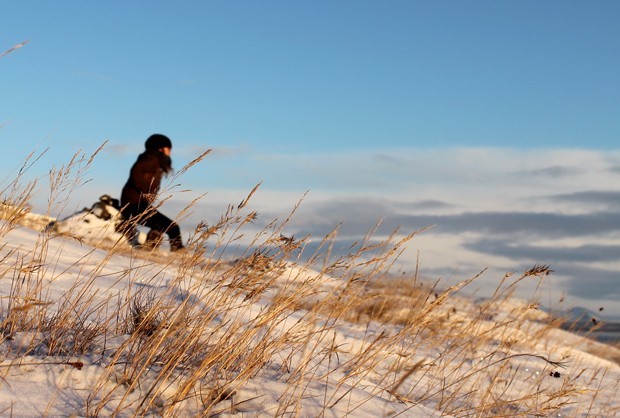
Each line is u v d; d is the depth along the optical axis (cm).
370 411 336
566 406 566
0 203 406
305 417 311
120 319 423
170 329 330
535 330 824
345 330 635
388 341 425
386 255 373
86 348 343
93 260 702
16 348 329
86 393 296
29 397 282
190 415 296
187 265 376
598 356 880
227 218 358
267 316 351
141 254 736
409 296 750
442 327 654
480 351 647
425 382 504
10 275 487
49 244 727
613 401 609
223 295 357
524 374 634
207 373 332
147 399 300
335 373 416
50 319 385
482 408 418
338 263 371
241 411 306
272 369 371
